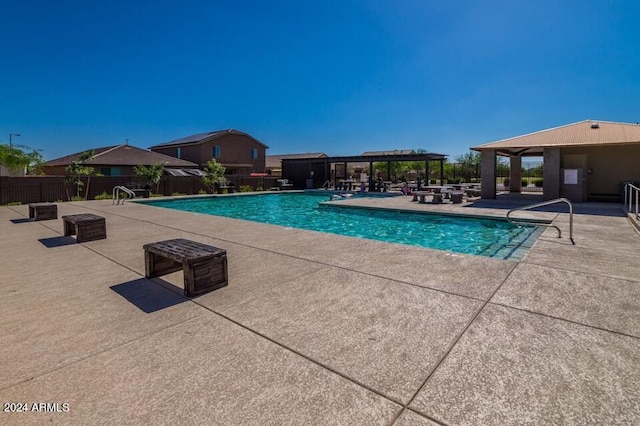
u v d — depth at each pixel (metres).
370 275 4.05
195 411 1.77
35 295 3.58
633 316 2.83
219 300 3.36
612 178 13.38
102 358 2.32
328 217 13.10
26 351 2.42
